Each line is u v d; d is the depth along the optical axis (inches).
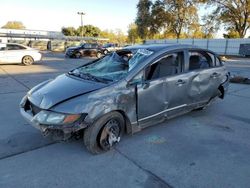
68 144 145.0
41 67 547.8
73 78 150.6
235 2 1432.1
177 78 165.9
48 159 129.0
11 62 573.6
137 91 141.4
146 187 109.0
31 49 603.8
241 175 119.2
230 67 625.9
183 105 177.6
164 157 134.5
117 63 160.6
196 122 189.8
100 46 1007.6
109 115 131.3
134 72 142.6
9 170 118.6
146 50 161.5
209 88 199.8
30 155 132.8
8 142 147.6
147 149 142.8
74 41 1909.4
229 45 1322.6
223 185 111.2
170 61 165.0
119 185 109.7
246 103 250.2
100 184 110.0
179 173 119.8
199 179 115.4
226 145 151.3
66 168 121.3
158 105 155.9
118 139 141.8
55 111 120.4
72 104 121.2
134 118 143.6
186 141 155.2
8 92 281.1
